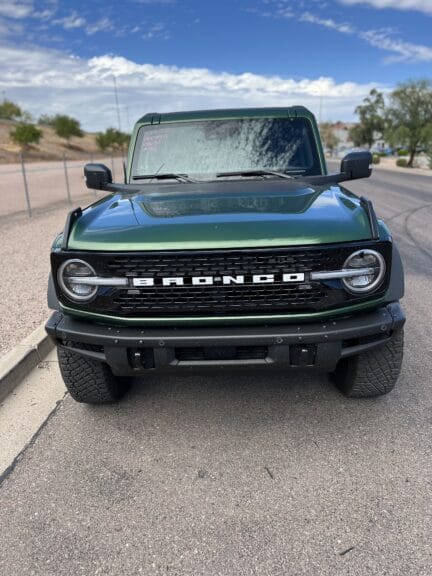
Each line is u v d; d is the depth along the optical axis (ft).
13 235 32.07
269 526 7.78
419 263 23.94
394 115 151.64
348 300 8.66
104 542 7.57
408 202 50.75
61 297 8.97
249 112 13.48
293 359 8.89
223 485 8.73
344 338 8.66
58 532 7.79
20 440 10.23
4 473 9.21
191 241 8.36
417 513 7.93
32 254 26.07
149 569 7.07
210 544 7.47
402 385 11.83
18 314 16.67
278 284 8.43
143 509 8.22
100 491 8.68
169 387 12.17
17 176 91.30
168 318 8.64
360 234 8.59
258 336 8.50
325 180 12.19
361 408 10.93
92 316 8.91
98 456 9.63
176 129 13.37
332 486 8.61
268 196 10.32
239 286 8.44
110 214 9.72
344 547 7.32
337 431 10.15
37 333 14.46
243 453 9.57
